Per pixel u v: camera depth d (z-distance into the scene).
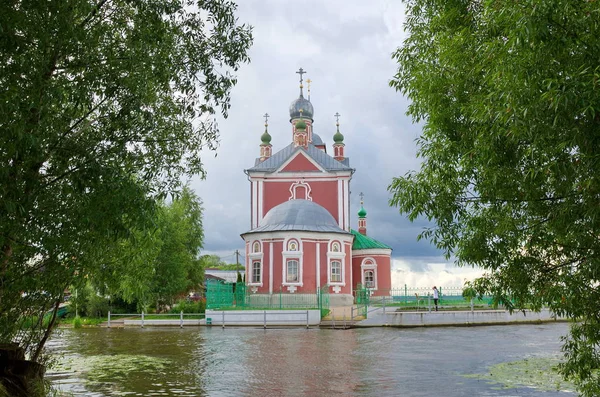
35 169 7.83
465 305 36.09
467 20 7.60
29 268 9.21
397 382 12.40
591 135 5.05
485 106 5.93
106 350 19.59
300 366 15.13
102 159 8.34
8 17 6.40
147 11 8.76
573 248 6.58
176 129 10.12
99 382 12.76
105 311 40.03
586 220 5.71
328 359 16.56
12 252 8.53
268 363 15.80
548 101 5.06
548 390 11.22
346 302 38.22
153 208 8.37
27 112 6.71
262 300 36.22
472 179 7.78
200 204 48.41
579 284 6.56
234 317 32.06
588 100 4.73
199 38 9.71
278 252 37.56
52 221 8.07
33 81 6.89
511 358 16.39
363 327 30.11
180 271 41.34
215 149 10.81
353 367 14.84
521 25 4.89
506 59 5.41
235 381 12.80
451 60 7.58
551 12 4.79
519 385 11.80
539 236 6.89
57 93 6.93
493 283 7.61
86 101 7.86
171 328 31.20
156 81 9.15
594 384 7.91
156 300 42.72
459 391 11.22
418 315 30.39
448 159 7.83
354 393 11.20
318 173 46.53
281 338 23.70
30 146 6.50
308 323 30.58
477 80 7.20
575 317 7.05
